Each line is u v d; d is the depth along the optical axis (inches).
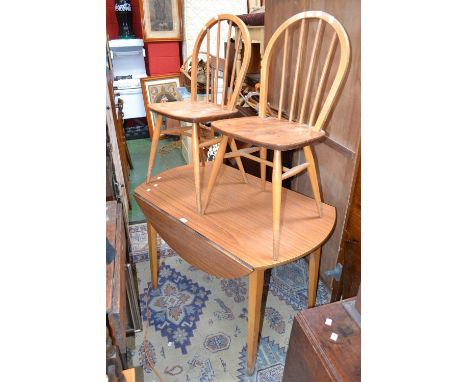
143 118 150.1
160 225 55.8
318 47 55.7
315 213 54.1
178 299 62.6
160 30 134.3
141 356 51.6
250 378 48.4
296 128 47.3
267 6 71.4
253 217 52.7
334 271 56.1
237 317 58.7
